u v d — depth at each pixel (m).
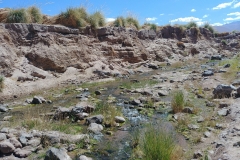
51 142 6.29
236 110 8.21
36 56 14.31
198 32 36.53
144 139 6.16
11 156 5.59
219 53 34.03
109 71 17.19
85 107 8.92
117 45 20.86
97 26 19.78
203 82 13.81
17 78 12.59
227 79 13.93
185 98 10.74
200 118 8.09
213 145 6.02
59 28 16.53
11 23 14.38
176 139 6.61
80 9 19.64
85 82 14.89
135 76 17.69
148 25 30.45
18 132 6.62
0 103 10.55
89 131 7.27
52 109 9.59
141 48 23.42
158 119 8.38
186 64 23.83
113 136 7.03
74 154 5.91
